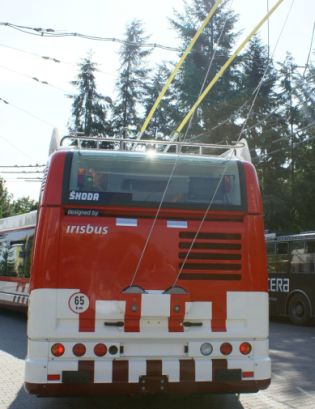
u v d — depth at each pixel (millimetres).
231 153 7199
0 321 16328
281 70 32281
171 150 9219
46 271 5730
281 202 28938
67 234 5836
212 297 5957
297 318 16156
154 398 7301
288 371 9109
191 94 30688
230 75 31266
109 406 6902
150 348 5750
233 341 5875
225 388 5766
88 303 5730
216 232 6102
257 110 30812
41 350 5598
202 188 6238
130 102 40219
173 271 5945
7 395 7422
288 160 31594
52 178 5957
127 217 6012
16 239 16547
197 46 29922
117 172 6121
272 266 17312
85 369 5594
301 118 31297
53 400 7180
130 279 5852
